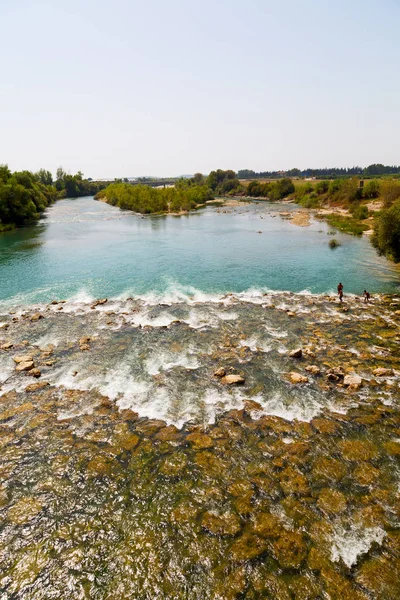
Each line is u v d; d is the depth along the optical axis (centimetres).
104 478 1278
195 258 5028
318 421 1548
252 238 6562
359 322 2666
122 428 1533
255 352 2198
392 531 1050
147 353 2214
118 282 3919
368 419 1553
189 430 1516
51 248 5769
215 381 1884
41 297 3438
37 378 1939
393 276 3934
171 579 937
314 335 2444
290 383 1847
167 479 1266
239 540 1034
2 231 7525
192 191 14762
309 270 4266
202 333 2502
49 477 1287
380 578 923
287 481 1239
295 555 987
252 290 3584
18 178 11094
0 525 1102
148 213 11612
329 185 12081
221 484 1237
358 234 6394
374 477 1248
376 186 9412
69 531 1082
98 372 1995
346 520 1087
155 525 1091
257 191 17262
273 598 886
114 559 994
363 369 1966
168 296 3419
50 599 896
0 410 1662
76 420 1592
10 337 2484
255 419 1574
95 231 7719
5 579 945
